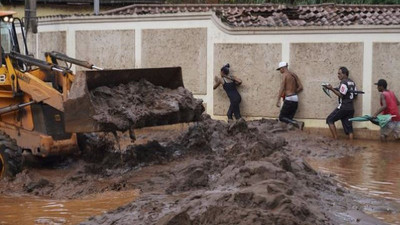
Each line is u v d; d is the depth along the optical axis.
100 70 11.94
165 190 10.55
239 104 19.78
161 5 25.20
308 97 19.06
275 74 19.48
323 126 18.94
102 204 10.06
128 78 12.67
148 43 21.08
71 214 9.52
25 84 12.30
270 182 9.39
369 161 14.09
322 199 9.74
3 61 12.60
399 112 17.95
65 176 12.02
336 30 18.72
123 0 32.84
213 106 20.27
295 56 19.19
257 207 8.31
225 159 12.20
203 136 14.26
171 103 12.60
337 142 16.89
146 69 12.88
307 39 19.05
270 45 19.47
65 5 32.53
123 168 12.52
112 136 13.93
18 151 12.06
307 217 8.22
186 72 20.59
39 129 12.34
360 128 18.30
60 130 12.45
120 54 21.61
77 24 22.41
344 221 8.59
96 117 11.43
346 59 18.70
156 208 9.16
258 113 19.73
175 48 20.72
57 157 13.05
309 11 21.30
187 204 8.98
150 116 12.16
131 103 12.24
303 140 16.64
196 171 10.81
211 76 20.23
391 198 10.38
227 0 32.31
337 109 17.72
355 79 18.62
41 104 12.28
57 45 23.14
